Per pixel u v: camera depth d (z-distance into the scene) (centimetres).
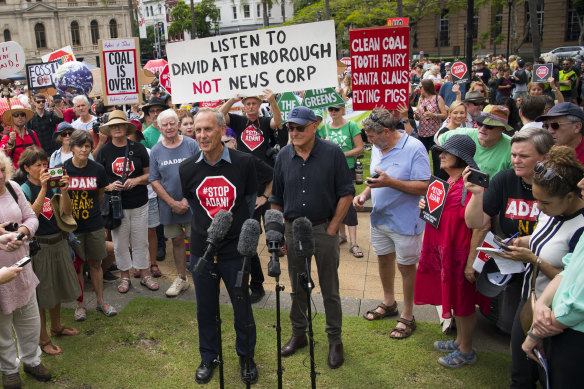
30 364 394
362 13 3288
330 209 395
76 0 6244
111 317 491
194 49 547
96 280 497
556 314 252
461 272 378
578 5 4022
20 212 379
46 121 849
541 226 304
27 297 373
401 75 527
